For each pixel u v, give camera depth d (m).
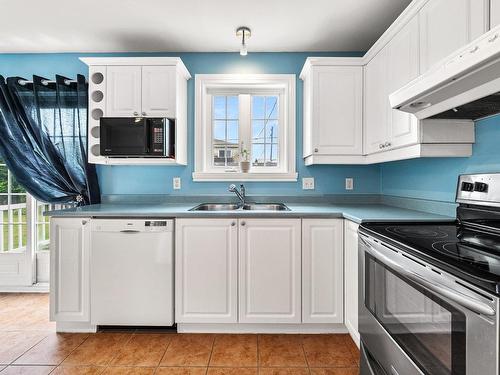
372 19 2.24
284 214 2.04
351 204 2.65
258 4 2.06
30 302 2.66
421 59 1.58
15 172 2.66
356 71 2.34
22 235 2.92
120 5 2.07
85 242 2.07
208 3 2.05
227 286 2.06
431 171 1.97
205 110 2.83
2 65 2.78
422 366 1.01
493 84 1.10
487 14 1.17
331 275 2.05
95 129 2.46
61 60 2.78
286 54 2.75
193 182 2.77
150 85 2.39
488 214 1.35
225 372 1.71
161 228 2.05
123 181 2.77
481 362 0.74
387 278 1.28
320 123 2.35
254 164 2.90
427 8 1.53
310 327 2.12
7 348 1.95
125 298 2.07
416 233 1.34
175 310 2.08
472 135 1.59
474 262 0.89
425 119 1.58
